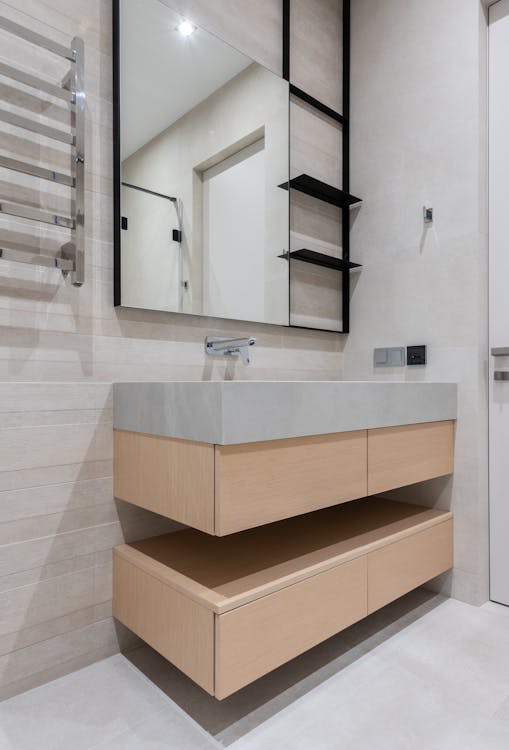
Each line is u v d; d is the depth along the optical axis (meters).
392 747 1.11
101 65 1.47
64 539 1.38
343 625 1.37
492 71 1.82
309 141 2.09
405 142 2.00
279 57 1.98
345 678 1.36
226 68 1.76
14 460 1.28
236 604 1.10
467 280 1.82
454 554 1.86
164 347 1.60
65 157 1.39
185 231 1.63
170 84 1.60
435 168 1.91
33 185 1.33
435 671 1.39
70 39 1.40
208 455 1.11
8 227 1.29
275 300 1.92
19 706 1.25
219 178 1.73
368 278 2.14
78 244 1.34
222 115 1.75
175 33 1.62
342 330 2.21
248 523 1.13
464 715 1.21
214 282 1.72
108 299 1.48
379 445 1.50
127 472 1.40
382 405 1.49
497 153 1.81
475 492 1.80
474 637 1.57
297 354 2.03
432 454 1.74
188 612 1.16
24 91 1.31
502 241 1.80
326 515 1.82
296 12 2.04
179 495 1.20
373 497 2.10
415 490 1.98
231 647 1.09
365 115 2.15
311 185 1.98
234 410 1.08
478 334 1.79
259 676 1.15
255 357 1.87
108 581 1.46
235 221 1.78
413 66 1.98
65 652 1.38
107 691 1.31
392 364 2.03
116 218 1.47
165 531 1.59
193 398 1.14
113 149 1.49
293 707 1.24
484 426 1.83
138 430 1.35
